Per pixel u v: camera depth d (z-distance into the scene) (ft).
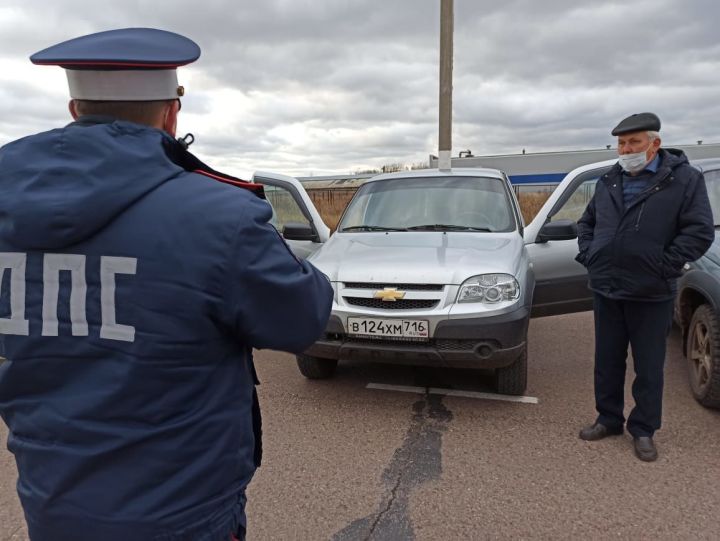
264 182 16.53
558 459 9.96
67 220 3.23
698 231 9.09
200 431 3.56
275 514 8.45
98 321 3.40
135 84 3.60
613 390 10.62
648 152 9.36
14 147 3.61
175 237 3.37
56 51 3.50
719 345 11.16
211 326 3.49
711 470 9.49
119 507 3.42
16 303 3.53
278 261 3.62
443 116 33.04
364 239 14.47
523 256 12.92
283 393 13.37
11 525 8.36
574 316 20.95
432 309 11.28
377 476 9.49
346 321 11.67
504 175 17.12
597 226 10.11
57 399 3.50
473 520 8.21
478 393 13.16
